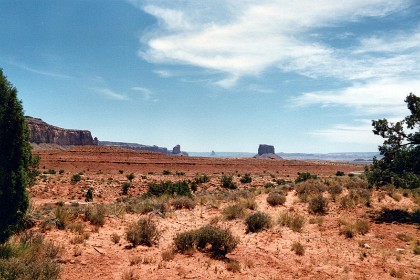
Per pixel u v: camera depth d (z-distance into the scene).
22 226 10.93
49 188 37.72
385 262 10.09
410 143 17.08
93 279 7.73
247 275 8.77
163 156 118.69
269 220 14.50
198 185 47.06
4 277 6.22
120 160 100.44
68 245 10.19
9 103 9.02
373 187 23.08
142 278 8.07
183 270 8.78
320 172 104.75
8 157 8.97
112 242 11.14
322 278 8.72
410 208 18.17
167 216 16.34
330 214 16.84
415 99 16.64
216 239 10.73
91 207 15.26
